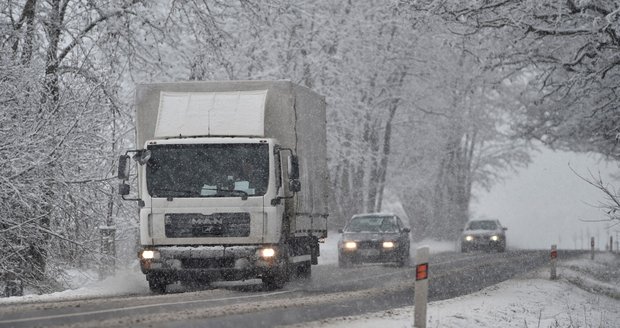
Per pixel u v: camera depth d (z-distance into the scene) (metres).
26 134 54.69
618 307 57.50
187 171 48.59
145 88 52.56
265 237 48.00
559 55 86.88
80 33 70.44
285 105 52.41
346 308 39.16
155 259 47.81
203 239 47.97
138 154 49.00
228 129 50.12
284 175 51.59
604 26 69.75
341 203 136.50
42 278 58.25
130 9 73.62
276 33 110.69
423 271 32.34
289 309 37.47
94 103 61.25
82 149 59.28
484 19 76.62
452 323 36.84
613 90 84.81
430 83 142.75
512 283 60.28
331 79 117.44
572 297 57.34
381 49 129.25
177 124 50.47
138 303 39.00
